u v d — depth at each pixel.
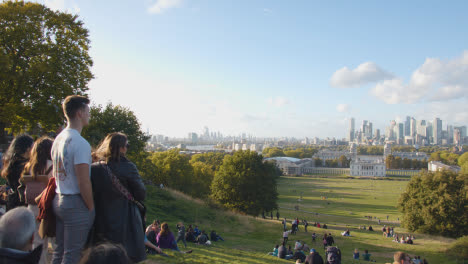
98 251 3.79
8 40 27.56
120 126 46.22
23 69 28.39
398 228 60.91
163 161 76.62
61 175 5.28
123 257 3.89
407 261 9.18
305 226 43.50
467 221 49.56
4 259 4.38
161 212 34.12
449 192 52.16
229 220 39.84
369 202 105.75
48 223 5.61
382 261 29.25
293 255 22.14
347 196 121.44
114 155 5.62
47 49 29.81
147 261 11.04
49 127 30.83
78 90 32.31
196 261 12.65
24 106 28.91
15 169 7.44
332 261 15.01
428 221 52.50
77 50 32.53
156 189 42.41
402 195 58.91
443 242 40.28
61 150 5.25
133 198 5.84
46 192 5.56
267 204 56.75
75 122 5.50
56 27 31.34
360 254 31.89
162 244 14.59
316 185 163.50
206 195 75.00
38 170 6.64
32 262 4.53
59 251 5.36
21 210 4.82
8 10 27.91
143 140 51.12
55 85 29.86
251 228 39.19
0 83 26.81
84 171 5.20
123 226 5.57
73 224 5.21
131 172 5.70
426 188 54.84
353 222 67.81
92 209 5.32
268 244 29.88
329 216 76.00
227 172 57.75
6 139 32.38
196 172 89.00
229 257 16.69
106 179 5.48
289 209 86.75
